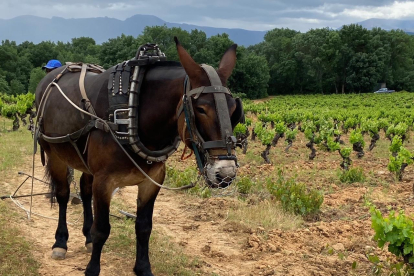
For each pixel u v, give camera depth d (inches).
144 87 153.6
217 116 129.7
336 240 244.4
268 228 267.0
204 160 134.9
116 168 154.1
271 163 526.9
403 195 366.9
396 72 3673.7
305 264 206.7
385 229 171.8
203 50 2815.0
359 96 3014.3
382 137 858.8
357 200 344.5
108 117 154.1
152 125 151.6
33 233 231.0
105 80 161.0
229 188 346.6
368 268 203.8
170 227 262.7
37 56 3334.2
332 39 3398.1
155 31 2859.3
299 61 3607.3
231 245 237.0
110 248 215.8
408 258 177.0
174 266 198.1
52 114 181.9
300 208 303.1
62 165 202.4
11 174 362.3
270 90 3754.9
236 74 2987.2
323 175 450.0
